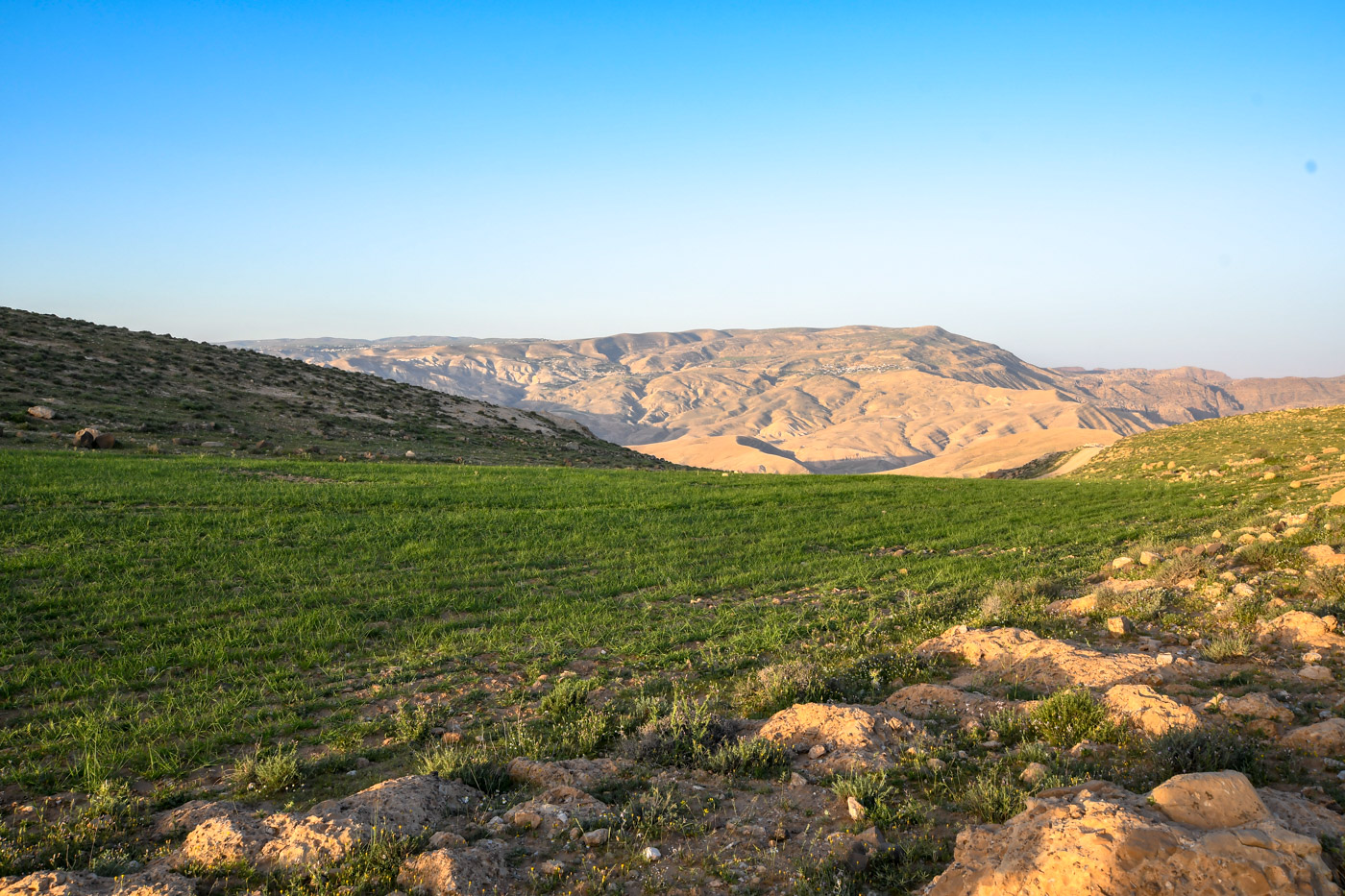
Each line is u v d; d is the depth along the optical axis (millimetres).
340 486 31312
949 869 5184
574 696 10977
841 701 10406
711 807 6844
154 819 7207
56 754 8992
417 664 12836
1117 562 18578
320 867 5691
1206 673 9586
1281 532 18750
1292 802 5598
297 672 12398
